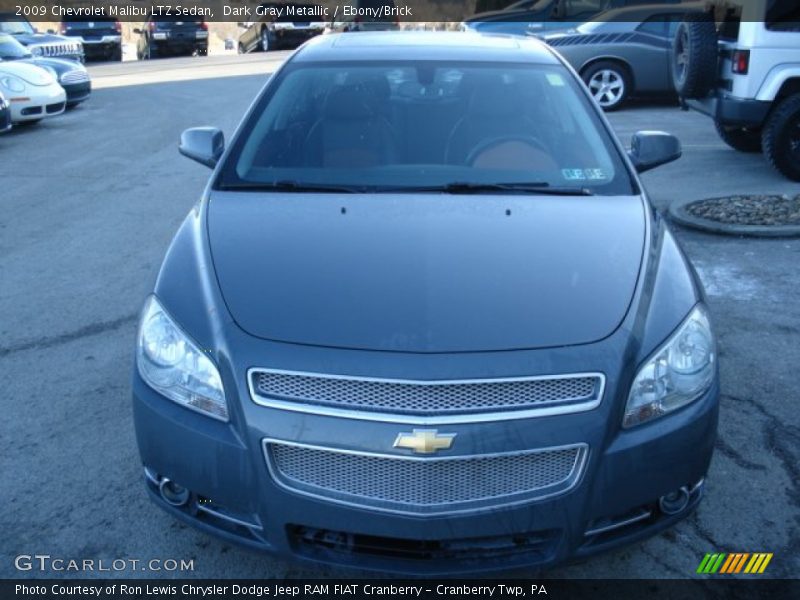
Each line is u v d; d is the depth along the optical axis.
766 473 3.39
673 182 8.02
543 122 3.84
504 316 2.57
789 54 7.47
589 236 3.05
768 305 5.01
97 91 16.61
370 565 2.50
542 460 2.42
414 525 2.40
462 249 2.94
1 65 11.71
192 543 3.01
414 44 4.35
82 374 4.25
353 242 2.99
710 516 3.15
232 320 2.59
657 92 12.42
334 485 2.44
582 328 2.54
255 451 2.44
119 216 7.22
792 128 7.71
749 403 3.92
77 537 3.03
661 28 12.06
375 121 3.83
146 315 2.78
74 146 10.59
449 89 3.98
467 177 3.55
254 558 2.94
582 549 2.53
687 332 2.67
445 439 2.33
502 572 2.50
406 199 3.35
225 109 13.47
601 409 2.43
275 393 2.44
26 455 3.52
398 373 2.37
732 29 8.21
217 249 2.98
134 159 9.69
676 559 2.94
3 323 4.91
